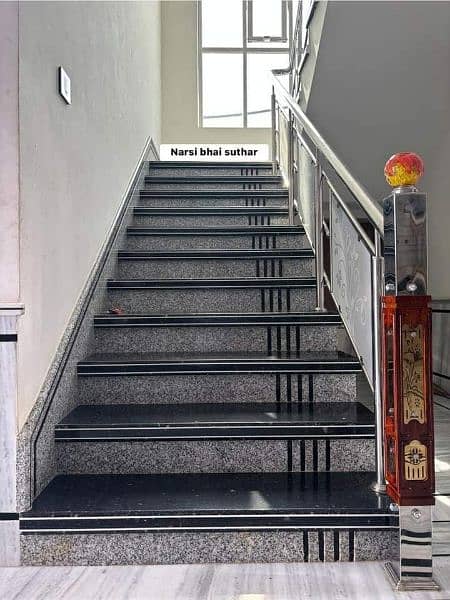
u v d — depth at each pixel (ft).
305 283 10.23
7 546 5.66
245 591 5.10
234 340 9.07
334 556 5.68
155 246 12.32
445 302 13.62
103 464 6.77
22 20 5.83
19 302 5.71
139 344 9.09
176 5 23.54
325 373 7.79
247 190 14.64
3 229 5.72
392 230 5.25
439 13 10.81
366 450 6.72
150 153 17.98
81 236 8.44
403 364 5.20
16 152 5.73
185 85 23.31
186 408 7.50
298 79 14.69
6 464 5.67
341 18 10.96
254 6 24.30
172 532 5.68
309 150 10.86
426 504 5.16
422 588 5.10
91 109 9.16
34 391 6.20
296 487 6.24
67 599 4.99
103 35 10.24
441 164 14.40
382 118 13.82
